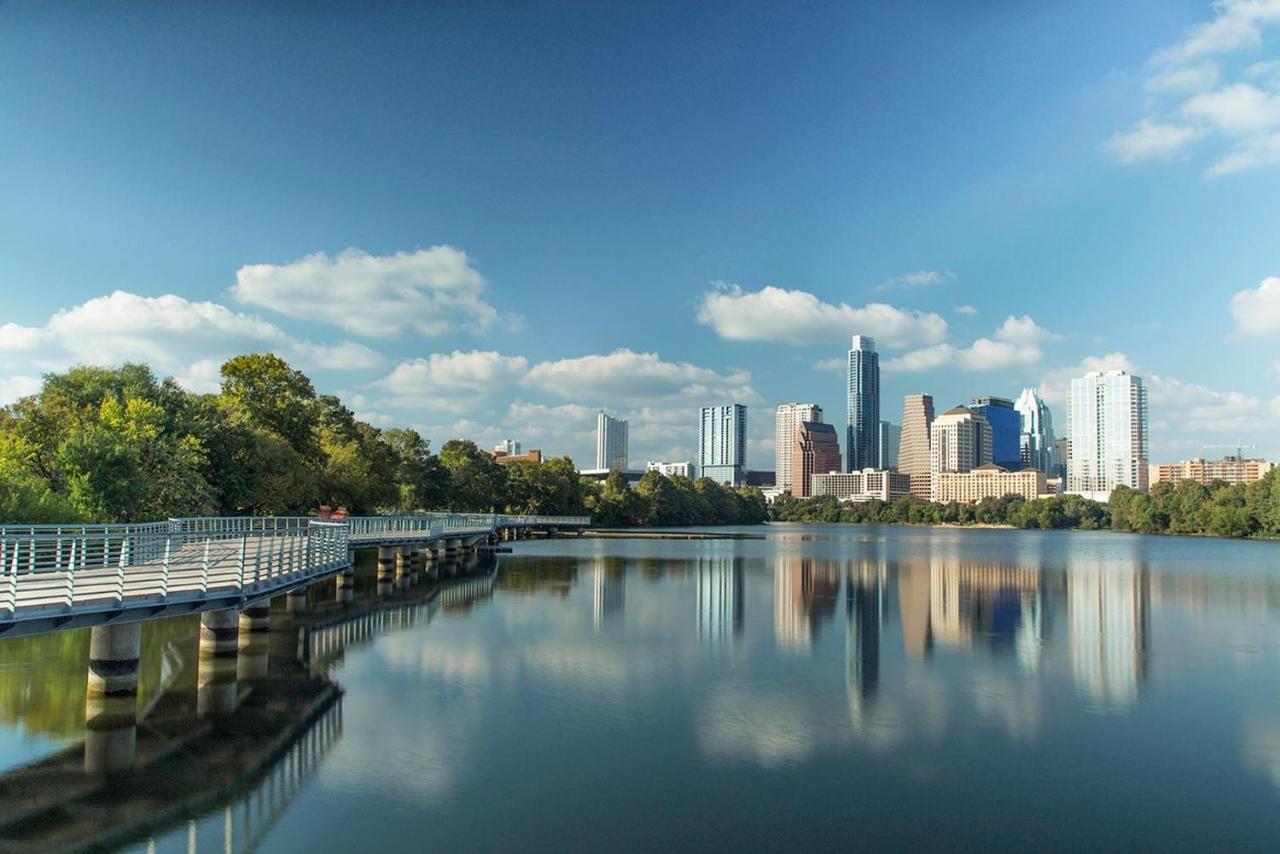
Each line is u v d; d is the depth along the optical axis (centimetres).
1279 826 2034
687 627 4641
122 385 6381
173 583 3150
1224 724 2816
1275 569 8988
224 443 6619
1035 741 2631
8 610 2186
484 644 4072
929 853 1877
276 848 1844
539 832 1942
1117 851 1903
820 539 16038
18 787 2159
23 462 4991
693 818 2033
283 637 4219
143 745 2488
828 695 3141
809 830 1981
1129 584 7269
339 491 9162
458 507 14650
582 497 19012
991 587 6950
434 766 2347
